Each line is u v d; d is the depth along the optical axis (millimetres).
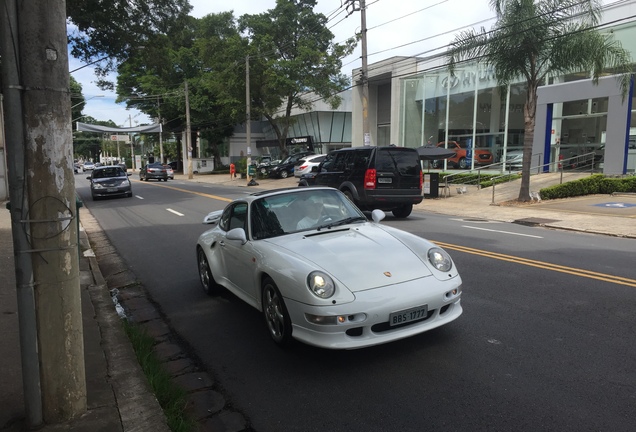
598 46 14727
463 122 26844
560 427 3082
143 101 54125
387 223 12812
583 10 14828
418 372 3918
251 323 5379
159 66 21891
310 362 4238
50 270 2969
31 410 3045
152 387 3746
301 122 50469
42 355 3033
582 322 4867
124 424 3184
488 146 25469
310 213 5363
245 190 27281
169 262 8789
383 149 12891
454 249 8734
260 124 61312
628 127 18578
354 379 3865
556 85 21531
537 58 16000
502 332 4664
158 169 41750
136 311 6078
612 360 4000
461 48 16422
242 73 36062
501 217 14344
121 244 10867
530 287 6145
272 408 3525
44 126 2812
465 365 3996
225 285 5891
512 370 3879
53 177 2879
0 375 3879
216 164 57031
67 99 2916
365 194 12938
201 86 47312
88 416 3258
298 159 37375
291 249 4520
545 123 22281
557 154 23078
